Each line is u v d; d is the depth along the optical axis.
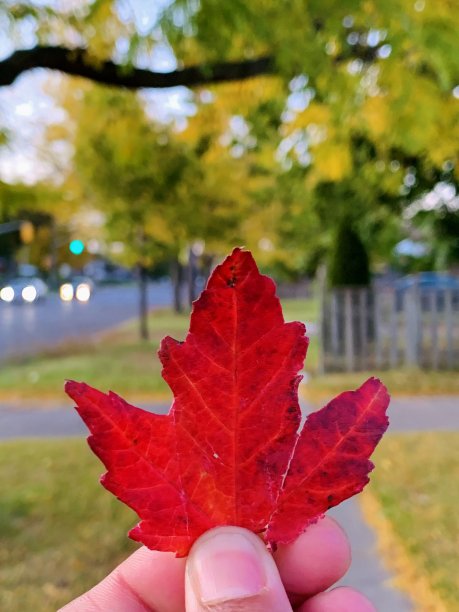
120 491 0.79
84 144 11.20
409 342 10.59
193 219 13.73
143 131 6.63
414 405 7.99
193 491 0.80
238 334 0.76
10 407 8.72
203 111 6.90
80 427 7.50
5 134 5.34
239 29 3.81
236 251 0.73
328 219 13.11
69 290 21.14
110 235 14.98
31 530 4.20
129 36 4.23
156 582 1.29
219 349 0.76
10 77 4.35
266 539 0.84
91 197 12.90
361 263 11.70
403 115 4.87
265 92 5.88
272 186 17.02
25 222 22.78
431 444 5.97
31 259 46.81
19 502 4.66
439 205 12.77
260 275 0.74
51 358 13.79
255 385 0.78
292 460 0.82
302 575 1.15
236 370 0.77
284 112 6.84
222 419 0.78
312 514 0.83
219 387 0.77
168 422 0.80
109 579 1.34
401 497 4.55
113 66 4.48
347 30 4.57
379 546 3.88
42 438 6.94
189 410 0.77
